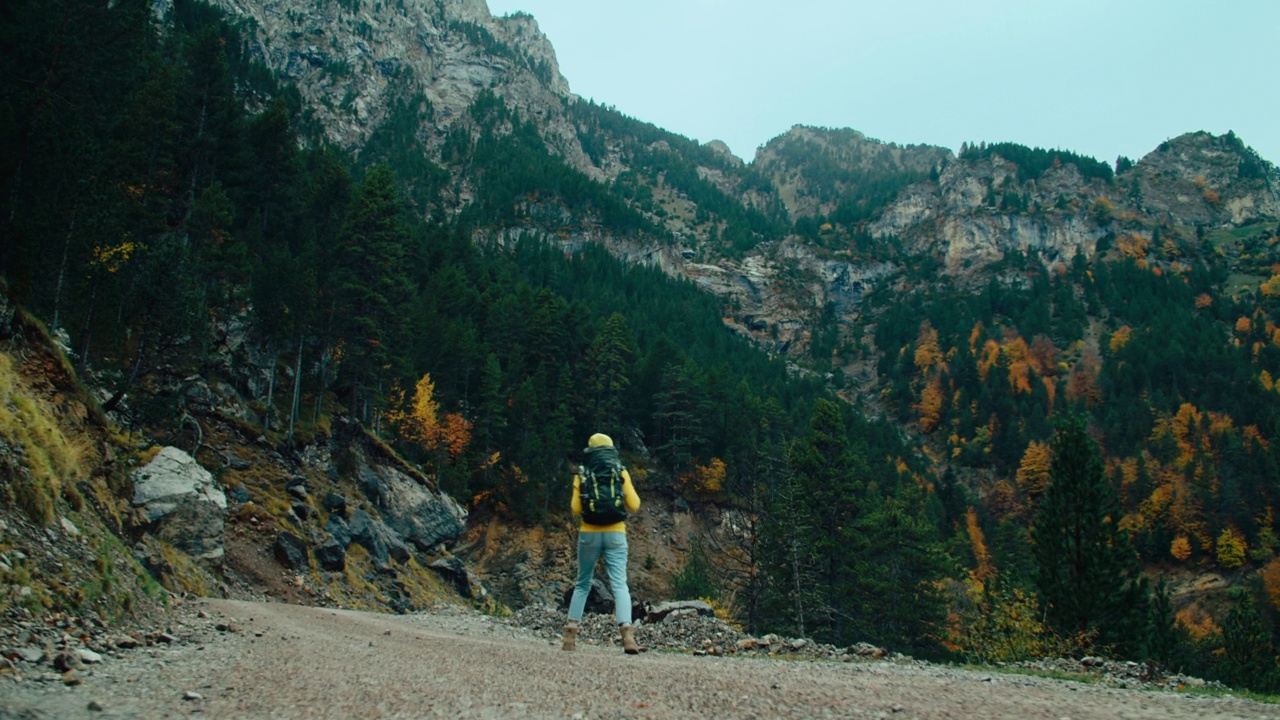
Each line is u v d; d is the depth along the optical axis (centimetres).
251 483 3300
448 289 8419
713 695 516
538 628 1742
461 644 1027
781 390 14575
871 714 461
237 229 5562
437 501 4922
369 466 4619
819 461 3966
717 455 8744
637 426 9344
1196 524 11969
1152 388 19575
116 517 1471
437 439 6388
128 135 4212
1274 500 11875
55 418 1402
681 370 9144
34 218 2228
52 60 3095
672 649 1285
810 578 3284
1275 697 877
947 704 508
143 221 3856
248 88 13500
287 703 468
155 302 2942
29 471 823
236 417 3697
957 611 4428
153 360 3097
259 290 4403
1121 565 2538
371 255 4978
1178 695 675
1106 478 2662
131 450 2339
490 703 477
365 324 4725
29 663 531
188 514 2294
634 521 7662
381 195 5141
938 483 13900
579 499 851
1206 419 16150
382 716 434
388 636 1167
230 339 4156
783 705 484
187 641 777
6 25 2978
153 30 6544
